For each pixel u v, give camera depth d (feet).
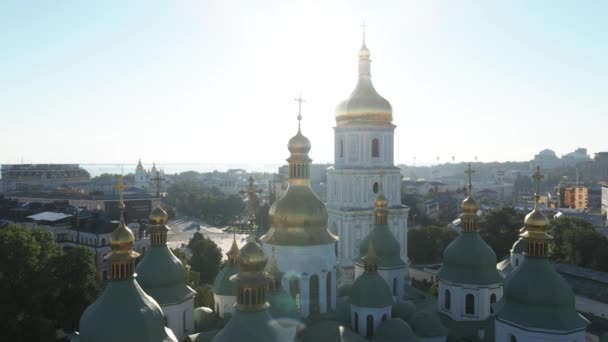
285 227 163.12
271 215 166.81
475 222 197.98
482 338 175.63
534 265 142.00
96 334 115.85
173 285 171.73
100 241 410.31
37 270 234.99
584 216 572.10
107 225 420.77
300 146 166.20
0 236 233.96
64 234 436.76
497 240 417.69
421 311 175.94
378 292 162.91
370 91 287.07
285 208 163.63
